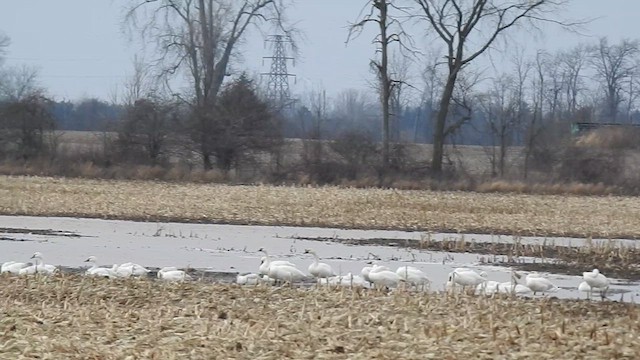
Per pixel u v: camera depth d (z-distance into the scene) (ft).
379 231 181.68
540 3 289.53
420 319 88.22
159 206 204.23
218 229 179.11
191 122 290.35
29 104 293.64
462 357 73.67
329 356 73.61
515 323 86.17
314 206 208.03
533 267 141.18
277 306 95.30
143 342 77.87
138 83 337.52
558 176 281.95
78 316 88.38
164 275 114.01
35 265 116.57
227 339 78.59
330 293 104.01
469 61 294.05
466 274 110.42
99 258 141.59
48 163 279.08
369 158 284.00
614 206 222.28
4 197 213.05
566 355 74.90
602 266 143.33
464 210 209.56
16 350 75.20
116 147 291.17
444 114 293.84
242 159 288.10
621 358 74.43
